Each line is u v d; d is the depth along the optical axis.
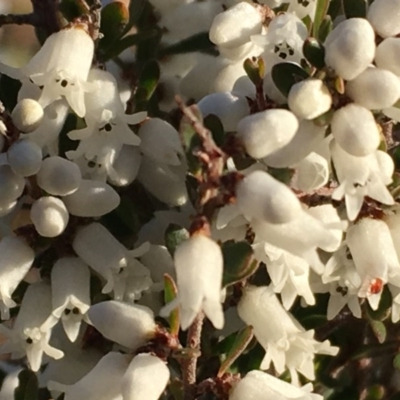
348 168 0.06
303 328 0.07
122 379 0.06
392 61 0.06
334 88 0.06
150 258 0.07
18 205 0.07
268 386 0.06
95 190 0.07
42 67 0.07
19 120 0.07
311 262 0.06
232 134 0.06
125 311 0.06
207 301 0.06
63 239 0.07
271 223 0.06
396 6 0.06
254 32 0.07
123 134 0.07
